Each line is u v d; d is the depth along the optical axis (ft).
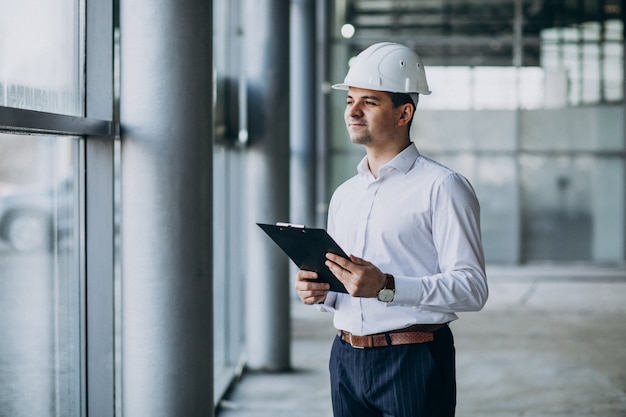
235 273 22.04
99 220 11.30
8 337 9.54
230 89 21.29
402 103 7.91
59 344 10.88
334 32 42.70
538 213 43.57
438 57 43.06
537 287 37.17
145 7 11.80
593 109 42.98
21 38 9.48
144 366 12.17
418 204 7.79
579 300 33.45
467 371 21.33
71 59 10.93
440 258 7.79
